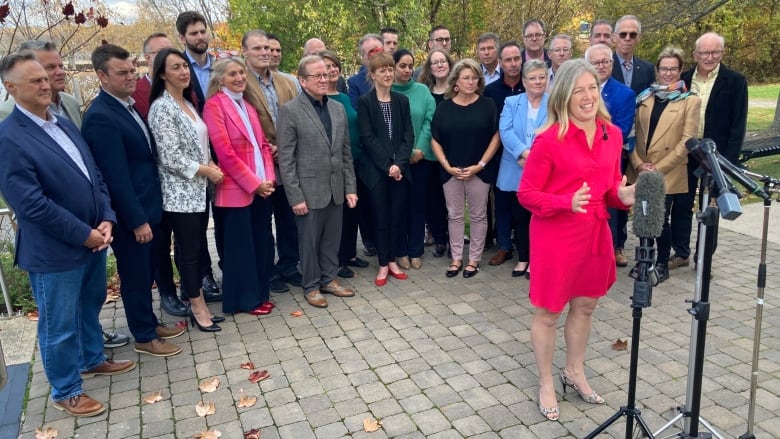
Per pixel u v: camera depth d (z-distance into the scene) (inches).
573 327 119.1
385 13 514.6
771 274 192.7
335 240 183.3
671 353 142.1
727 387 125.8
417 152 196.4
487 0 580.7
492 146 191.6
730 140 187.2
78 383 125.2
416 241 209.9
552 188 107.8
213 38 688.4
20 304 179.6
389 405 124.3
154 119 145.3
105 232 122.6
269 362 145.0
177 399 129.6
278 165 177.0
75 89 298.8
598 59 174.4
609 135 107.5
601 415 117.7
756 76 869.2
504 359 142.8
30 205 108.3
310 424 118.6
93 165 124.8
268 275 179.5
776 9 596.4
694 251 216.8
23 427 121.0
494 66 222.2
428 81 219.1
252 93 171.5
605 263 111.8
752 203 277.6
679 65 184.4
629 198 105.5
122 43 759.1
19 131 109.0
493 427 115.2
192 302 162.6
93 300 135.9
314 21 534.9
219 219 179.5
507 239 209.2
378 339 155.8
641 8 505.7
